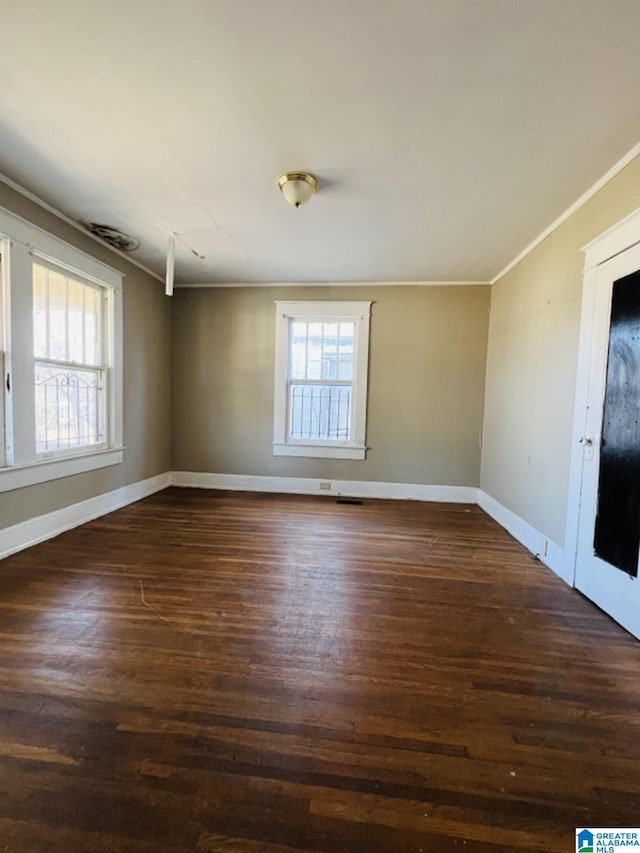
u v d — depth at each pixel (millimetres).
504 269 3953
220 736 1313
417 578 2574
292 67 1593
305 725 1370
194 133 2035
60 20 1407
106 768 1186
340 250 3617
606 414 2221
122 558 2750
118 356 3809
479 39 1449
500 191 2514
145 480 4453
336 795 1126
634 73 1578
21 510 2830
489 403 4336
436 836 1027
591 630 2021
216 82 1684
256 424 4871
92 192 2660
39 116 1922
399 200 2666
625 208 2143
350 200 2684
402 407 4637
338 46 1493
